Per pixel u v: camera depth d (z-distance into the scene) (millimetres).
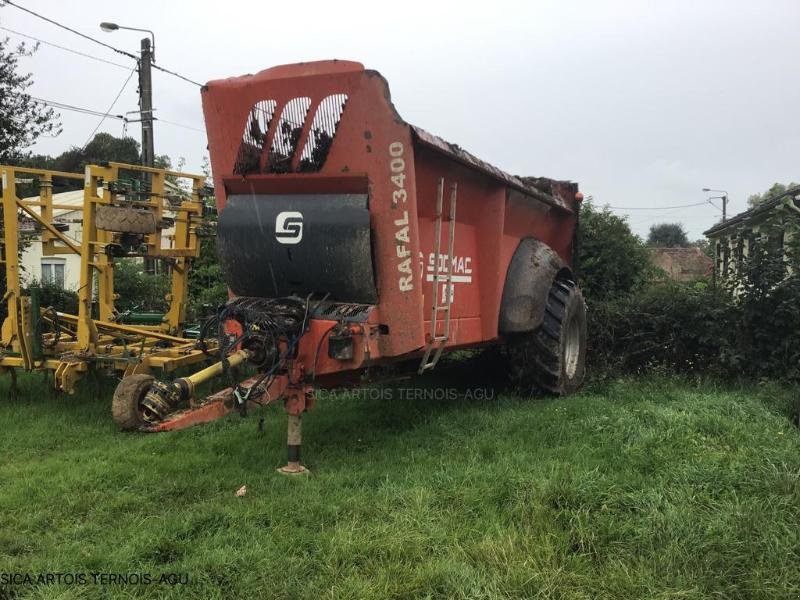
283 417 6102
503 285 6250
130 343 8148
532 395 6891
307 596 2904
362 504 3834
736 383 7105
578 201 8195
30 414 6387
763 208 10820
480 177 5625
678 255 26562
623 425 5113
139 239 7410
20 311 6797
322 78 4480
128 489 4309
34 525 3744
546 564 3174
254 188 4945
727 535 3314
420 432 5516
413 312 4551
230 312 4609
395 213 4469
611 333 8109
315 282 4762
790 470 4039
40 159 29984
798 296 6953
